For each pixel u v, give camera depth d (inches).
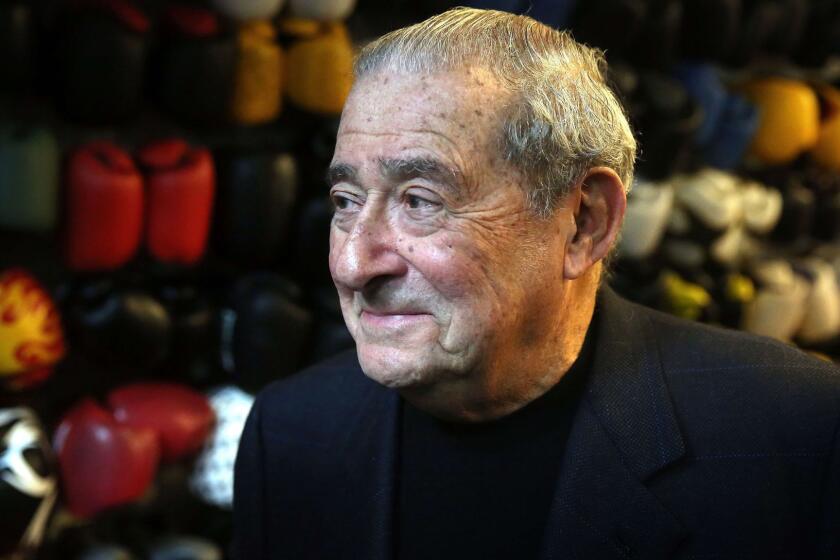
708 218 115.4
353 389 42.7
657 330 41.4
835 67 145.9
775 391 37.0
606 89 36.6
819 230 137.1
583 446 36.7
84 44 79.5
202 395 96.0
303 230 93.7
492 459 38.4
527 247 33.8
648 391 37.7
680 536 35.1
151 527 94.7
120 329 86.4
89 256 86.2
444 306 33.3
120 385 103.7
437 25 33.8
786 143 125.0
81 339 88.0
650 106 103.4
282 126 110.9
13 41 76.7
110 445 85.4
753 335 41.5
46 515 80.8
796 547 34.7
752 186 126.0
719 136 118.3
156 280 93.7
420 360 33.9
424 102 32.0
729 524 34.9
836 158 133.6
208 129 92.6
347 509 40.4
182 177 87.5
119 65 80.7
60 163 87.4
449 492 38.8
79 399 93.6
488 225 32.7
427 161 31.8
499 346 34.4
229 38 87.8
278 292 94.2
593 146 34.5
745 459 35.6
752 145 125.9
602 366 38.4
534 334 35.8
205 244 92.7
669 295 110.3
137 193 85.7
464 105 32.0
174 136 104.8
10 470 76.0
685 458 36.1
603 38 98.3
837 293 135.6
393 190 33.1
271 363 93.7
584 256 35.9
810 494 35.1
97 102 81.8
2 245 96.2
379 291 34.1
